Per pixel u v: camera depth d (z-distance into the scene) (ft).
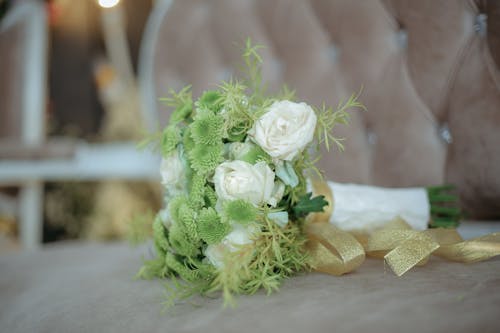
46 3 8.23
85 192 10.00
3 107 8.07
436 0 3.53
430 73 3.62
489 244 2.24
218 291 2.06
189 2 5.65
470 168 3.40
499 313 1.39
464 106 3.42
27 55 7.87
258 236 1.96
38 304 2.55
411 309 1.49
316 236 2.31
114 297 2.25
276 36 4.84
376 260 2.52
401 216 2.71
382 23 3.95
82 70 10.36
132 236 2.93
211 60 5.46
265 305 1.73
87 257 3.89
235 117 2.11
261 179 1.97
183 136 2.24
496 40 3.23
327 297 1.75
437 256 2.46
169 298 1.98
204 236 1.96
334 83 4.35
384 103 3.95
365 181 4.13
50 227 9.87
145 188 9.96
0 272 3.51
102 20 10.26
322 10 4.46
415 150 3.75
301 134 2.06
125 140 9.84
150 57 6.01
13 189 8.09
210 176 2.11
